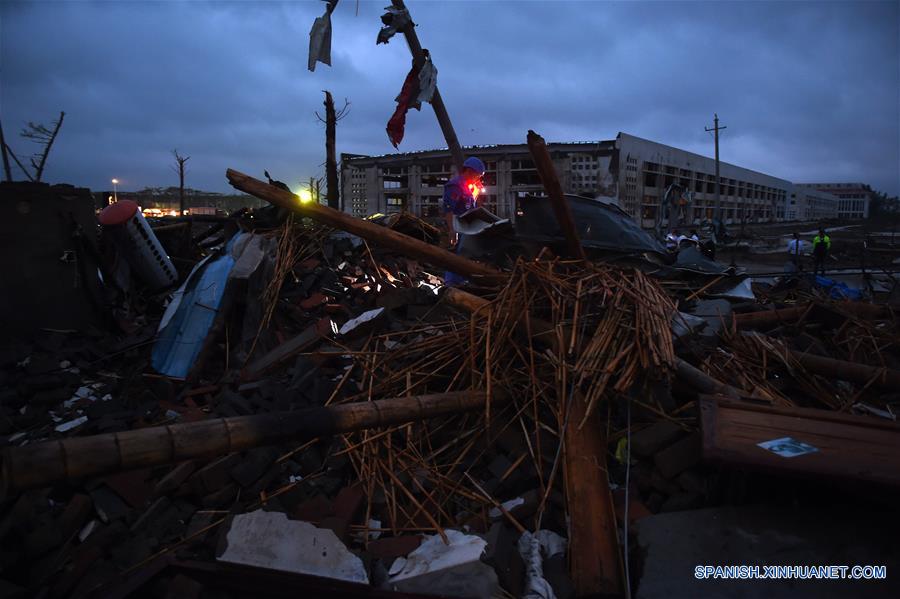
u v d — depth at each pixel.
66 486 3.20
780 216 76.56
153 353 4.84
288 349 4.65
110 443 2.11
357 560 2.55
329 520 2.86
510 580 2.56
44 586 2.63
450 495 3.24
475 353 3.93
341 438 3.58
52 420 3.98
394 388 4.03
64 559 2.77
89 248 5.30
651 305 3.73
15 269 4.79
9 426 3.79
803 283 7.49
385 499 3.19
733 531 2.64
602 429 3.52
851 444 2.66
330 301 5.50
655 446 3.29
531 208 6.05
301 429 2.66
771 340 4.44
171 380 4.59
